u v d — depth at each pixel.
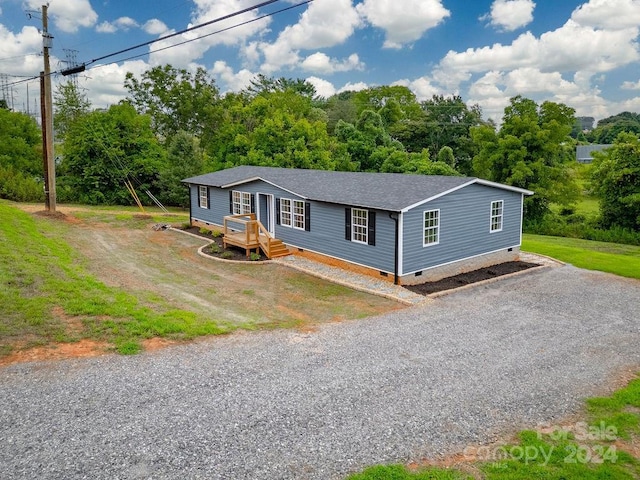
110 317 10.43
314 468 5.73
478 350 9.61
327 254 17.41
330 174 21.31
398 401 7.38
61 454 5.90
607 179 34.31
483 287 14.87
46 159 25.59
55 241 18.61
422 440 6.36
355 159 39.88
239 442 6.23
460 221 16.17
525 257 19.31
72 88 51.84
